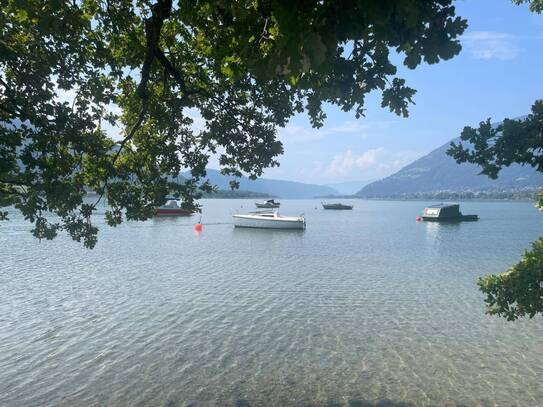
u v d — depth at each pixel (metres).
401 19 3.84
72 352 17.72
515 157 6.46
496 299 8.73
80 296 26.55
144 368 16.39
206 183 13.11
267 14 4.71
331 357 17.55
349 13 3.88
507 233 77.38
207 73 12.26
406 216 146.12
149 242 57.62
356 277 33.84
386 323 21.88
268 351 18.12
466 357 17.64
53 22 7.36
